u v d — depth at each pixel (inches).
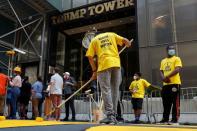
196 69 404.5
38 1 522.9
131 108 330.6
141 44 460.1
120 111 274.1
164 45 440.5
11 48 575.2
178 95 206.8
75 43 629.3
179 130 77.9
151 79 435.5
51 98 307.1
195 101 301.7
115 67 148.1
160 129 80.2
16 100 322.3
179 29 435.2
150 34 457.1
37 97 334.6
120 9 519.5
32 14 579.2
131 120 325.7
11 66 555.5
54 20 584.1
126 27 581.0
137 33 469.4
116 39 158.1
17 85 322.3
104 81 146.7
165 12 454.9
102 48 150.5
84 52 614.2
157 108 309.0
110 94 145.5
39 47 575.2
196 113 298.0
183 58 419.2
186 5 438.9
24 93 350.9
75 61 613.3
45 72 558.9
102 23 575.8
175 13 445.1
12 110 317.7
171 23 444.1
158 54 442.0
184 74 410.6
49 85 326.0
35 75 569.3
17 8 545.6
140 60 453.7
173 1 451.2
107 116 141.6
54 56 583.8
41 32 581.9
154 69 438.0
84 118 337.7
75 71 605.6
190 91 324.2
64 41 622.2
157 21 457.7
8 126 97.0
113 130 77.2
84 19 558.3
